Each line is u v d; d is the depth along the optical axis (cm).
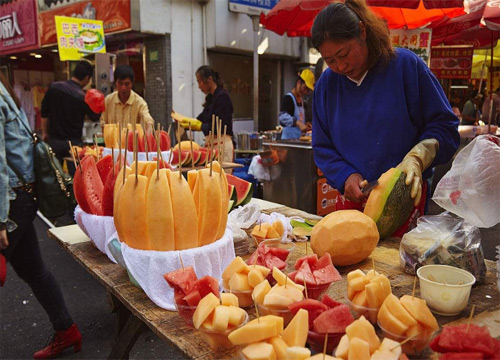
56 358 242
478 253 126
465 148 133
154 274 118
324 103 200
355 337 81
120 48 802
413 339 89
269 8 680
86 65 457
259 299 102
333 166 192
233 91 859
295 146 425
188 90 756
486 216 126
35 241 232
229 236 136
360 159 187
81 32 576
